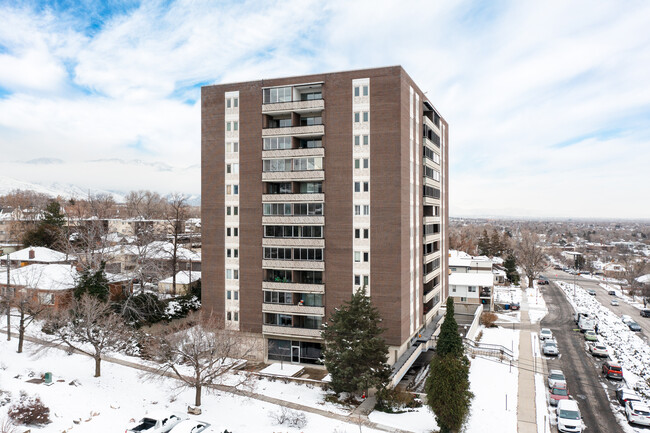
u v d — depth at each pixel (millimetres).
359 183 47312
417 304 53969
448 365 32938
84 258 65875
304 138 51156
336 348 39562
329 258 48438
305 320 50000
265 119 50531
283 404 37031
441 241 69250
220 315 52406
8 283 48344
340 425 33344
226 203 52031
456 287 86875
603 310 93625
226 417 33750
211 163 52531
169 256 75062
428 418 35781
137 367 43562
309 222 48750
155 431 29062
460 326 70438
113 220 122500
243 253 51406
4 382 35312
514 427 34969
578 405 40875
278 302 49844
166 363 40312
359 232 47406
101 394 35688
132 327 49969
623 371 51562
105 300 51000
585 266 179625
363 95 47031
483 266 97375
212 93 52312
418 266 54250
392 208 46250
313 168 48625
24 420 29234
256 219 50781
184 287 72188
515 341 63750
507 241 197125
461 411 31766
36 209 129625
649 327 80062
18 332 50719
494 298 99062
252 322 51156
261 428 32000
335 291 48250
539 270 125938
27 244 88312
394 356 46656
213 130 52375
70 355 45094
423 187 57219
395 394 37938
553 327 74562
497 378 46656
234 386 40219
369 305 40188
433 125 61031
